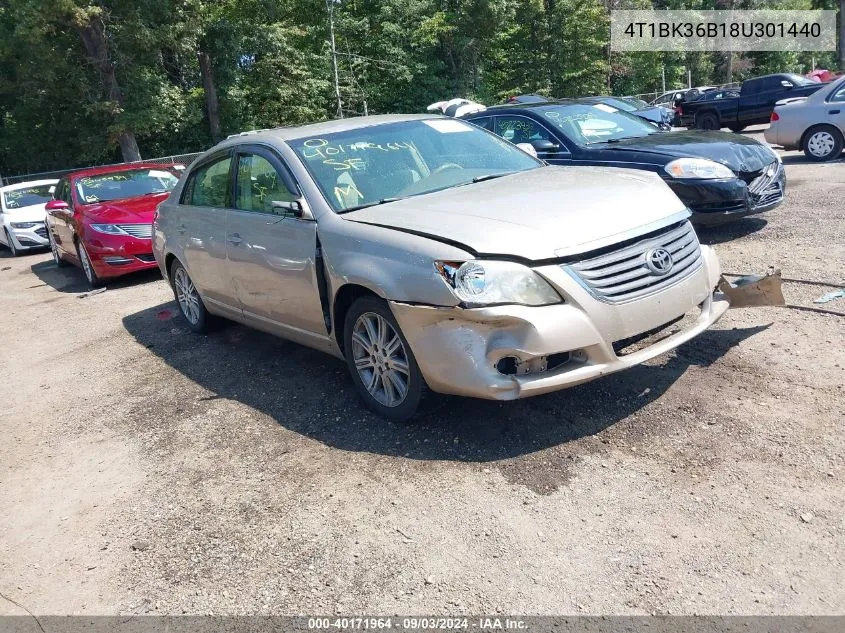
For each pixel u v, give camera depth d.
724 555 2.71
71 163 32.81
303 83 33.72
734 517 2.92
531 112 8.20
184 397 5.04
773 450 3.33
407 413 3.96
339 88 33.88
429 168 4.78
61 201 10.82
